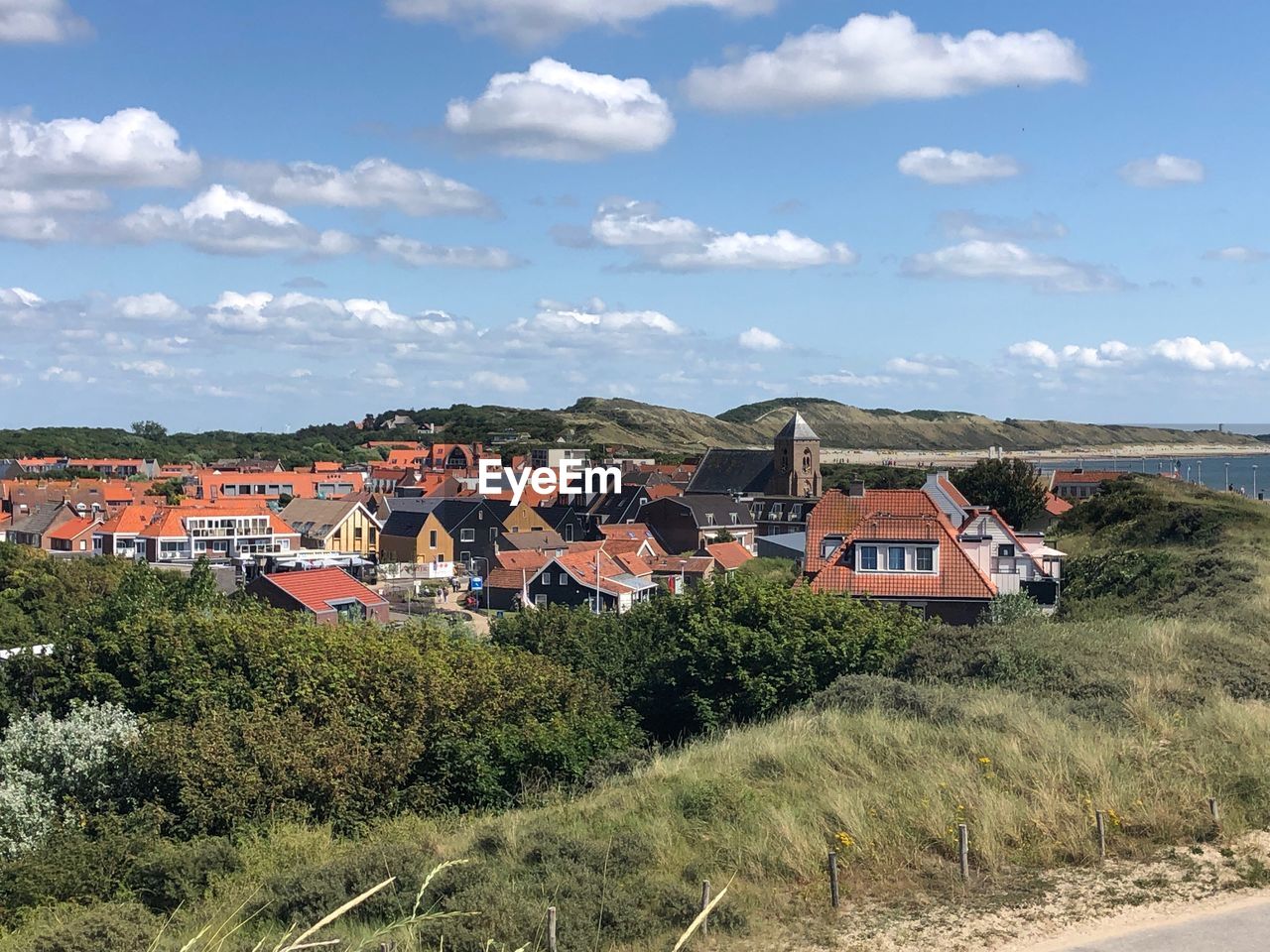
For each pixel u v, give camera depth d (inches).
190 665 989.2
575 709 898.1
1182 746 565.0
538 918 388.8
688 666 971.9
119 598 1459.2
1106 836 463.5
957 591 1270.9
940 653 881.5
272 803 696.4
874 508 1380.4
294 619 1200.8
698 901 401.7
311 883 448.8
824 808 494.0
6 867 603.5
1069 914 396.5
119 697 998.4
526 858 465.4
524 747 789.2
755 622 997.8
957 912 402.9
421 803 755.4
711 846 473.4
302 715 821.2
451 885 426.0
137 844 625.3
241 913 447.2
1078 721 615.2
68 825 727.1
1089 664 794.8
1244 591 1157.7
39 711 1013.2
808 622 983.6
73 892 571.8
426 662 877.2
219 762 711.7
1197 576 1338.6
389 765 754.8
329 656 930.1
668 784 561.0
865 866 446.6
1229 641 876.0
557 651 1186.0
